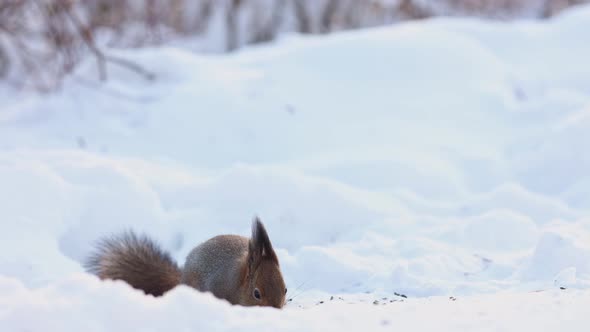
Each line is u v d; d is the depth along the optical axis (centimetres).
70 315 542
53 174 1098
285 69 1762
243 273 743
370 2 2498
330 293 856
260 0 2414
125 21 2270
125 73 1831
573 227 1012
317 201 1159
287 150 1538
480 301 659
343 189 1188
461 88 1750
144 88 1786
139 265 866
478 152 1506
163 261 876
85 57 2017
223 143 1557
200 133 1580
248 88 1686
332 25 2481
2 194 1021
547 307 617
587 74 1892
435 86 1755
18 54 2045
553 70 1930
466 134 1614
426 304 652
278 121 1595
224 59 1889
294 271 908
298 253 931
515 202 1197
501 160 1501
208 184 1220
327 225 1138
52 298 568
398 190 1278
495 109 1708
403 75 1772
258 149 1543
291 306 778
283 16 2431
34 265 887
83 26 1778
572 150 1430
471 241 1030
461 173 1448
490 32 2039
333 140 1557
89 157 1255
